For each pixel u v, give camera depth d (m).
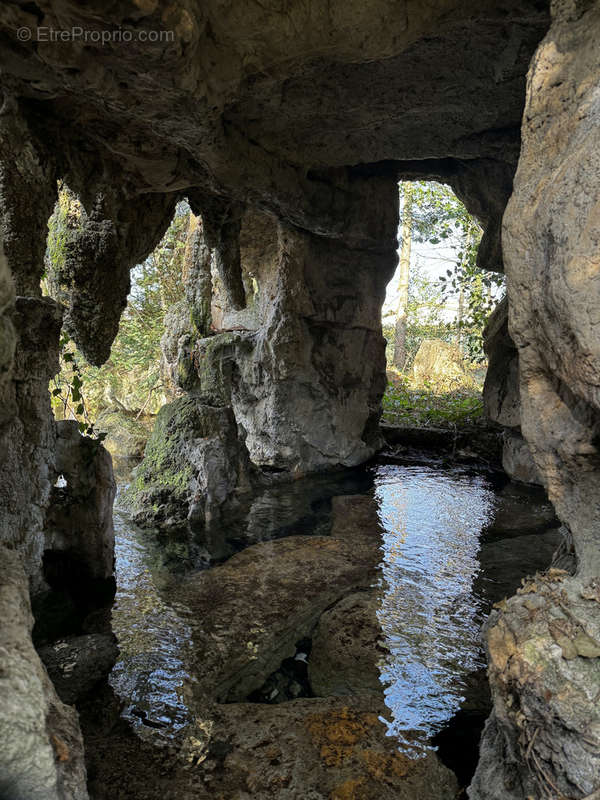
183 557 5.58
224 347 9.28
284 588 4.89
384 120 5.72
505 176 7.70
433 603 4.64
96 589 4.82
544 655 1.82
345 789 2.72
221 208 6.84
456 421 10.74
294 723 3.20
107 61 3.42
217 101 4.16
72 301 5.87
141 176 5.55
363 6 3.60
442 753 2.99
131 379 12.10
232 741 3.05
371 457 9.91
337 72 4.84
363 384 9.58
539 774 1.79
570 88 2.13
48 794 1.38
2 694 1.34
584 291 1.73
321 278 8.71
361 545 5.91
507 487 8.18
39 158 4.49
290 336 8.62
